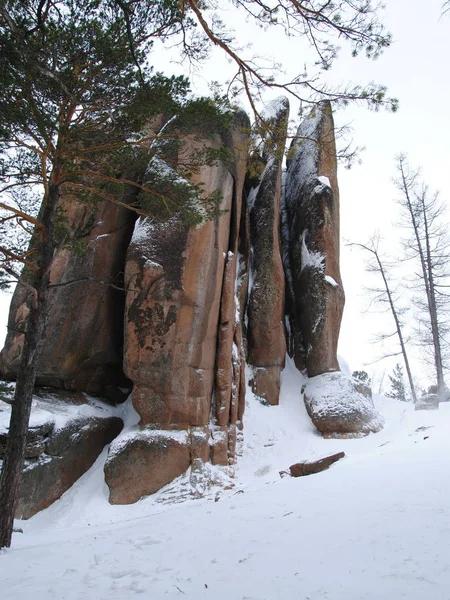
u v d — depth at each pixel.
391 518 5.93
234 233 18.30
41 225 9.61
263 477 14.67
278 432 17.36
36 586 5.25
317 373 19.55
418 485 7.48
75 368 16.08
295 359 20.91
